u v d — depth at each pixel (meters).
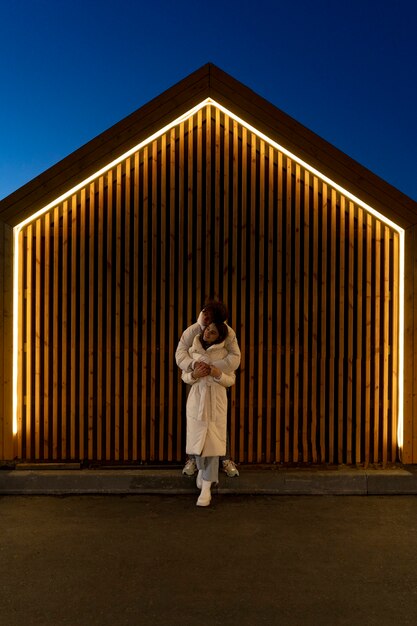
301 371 6.58
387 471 6.27
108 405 6.51
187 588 3.90
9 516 5.32
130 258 6.55
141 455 6.53
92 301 6.50
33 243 6.55
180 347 5.86
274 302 6.57
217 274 6.51
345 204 6.55
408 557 4.43
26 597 3.78
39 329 6.51
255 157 6.52
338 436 6.53
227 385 5.68
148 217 6.56
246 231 6.55
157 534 4.87
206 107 6.51
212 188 6.57
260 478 6.08
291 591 3.87
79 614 3.56
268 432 6.51
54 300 6.51
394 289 6.54
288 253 6.52
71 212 6.53
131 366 6.57
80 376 6.50
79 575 4.09
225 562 4.31
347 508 5.59
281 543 4.68
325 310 6.54
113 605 3.68
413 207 6.37
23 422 6.51
